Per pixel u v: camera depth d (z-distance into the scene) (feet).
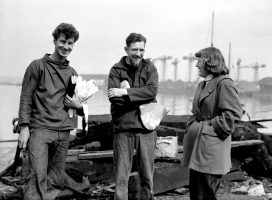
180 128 22.74
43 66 11.29
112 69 12.78
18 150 15.65
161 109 12.60
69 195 14.78
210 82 11.19
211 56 11.10
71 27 11.37
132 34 12.33
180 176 16.99
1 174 16.93
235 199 16.46
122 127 12.35
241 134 21.40
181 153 18.47
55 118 11.37
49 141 11.33
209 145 10.70
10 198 14.48
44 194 11.23
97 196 15.31
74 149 18.62
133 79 12.65
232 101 10.61
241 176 19.75
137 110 12.33
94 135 18.65
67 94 11.75
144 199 12.88
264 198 16.97
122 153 12.49
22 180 15.43
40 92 11.33
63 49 11.39
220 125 10.53
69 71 11.84
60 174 12.01
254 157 20.99
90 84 11.96
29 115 11.19
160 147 17.03
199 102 11.30
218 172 10.64
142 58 12.81
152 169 12.87
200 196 11.10
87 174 16.88
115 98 12.09
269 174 20.92
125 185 12.51
